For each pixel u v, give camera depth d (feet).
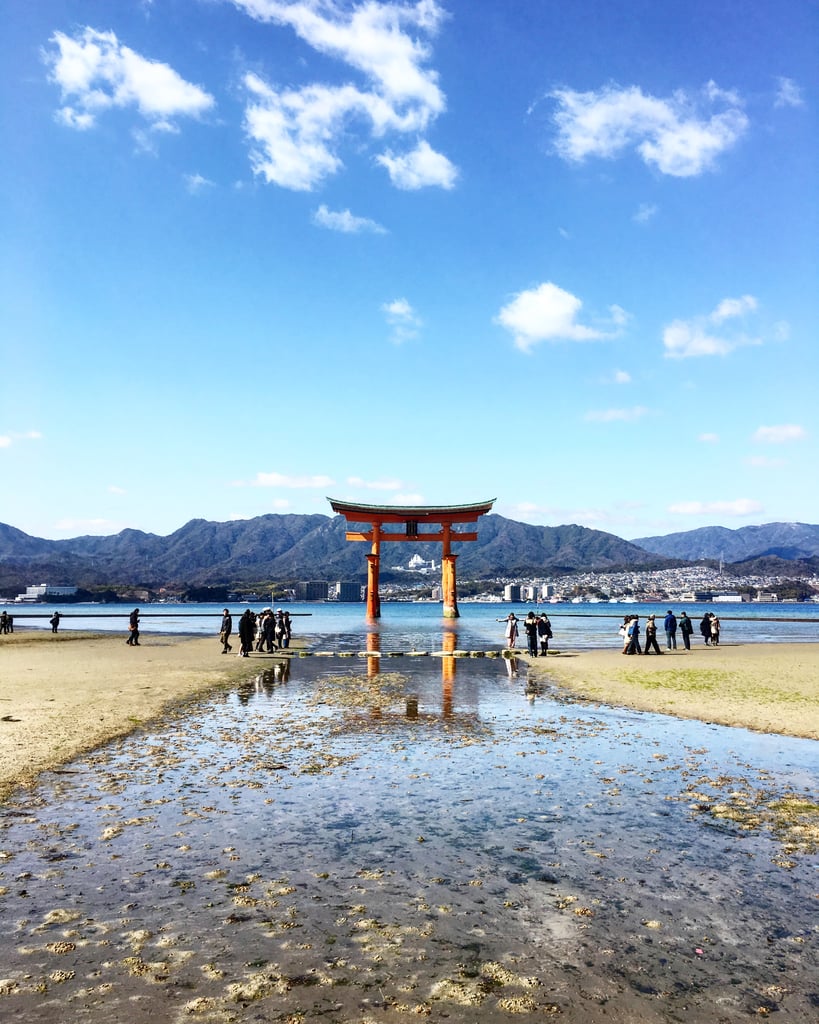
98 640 177.37
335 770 40.91
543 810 33.19
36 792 35.83
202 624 339.36
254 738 50.57
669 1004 17.11
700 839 29.30
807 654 122.93
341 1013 16.56
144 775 39.45
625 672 94.89
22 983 17.79
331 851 27.63
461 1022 16.24
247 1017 16.34
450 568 328.90
